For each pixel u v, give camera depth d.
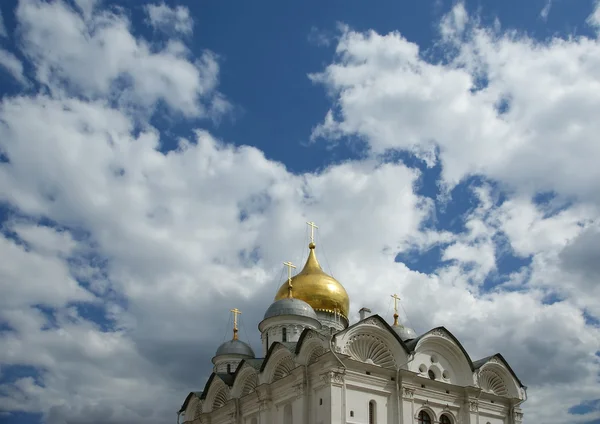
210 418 82.25
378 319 69.88
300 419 66.62
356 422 65.00
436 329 74.19
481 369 76.12
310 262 94.19
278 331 83.19
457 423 72.75
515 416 77.25
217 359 90.00
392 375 69.31
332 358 65.50
